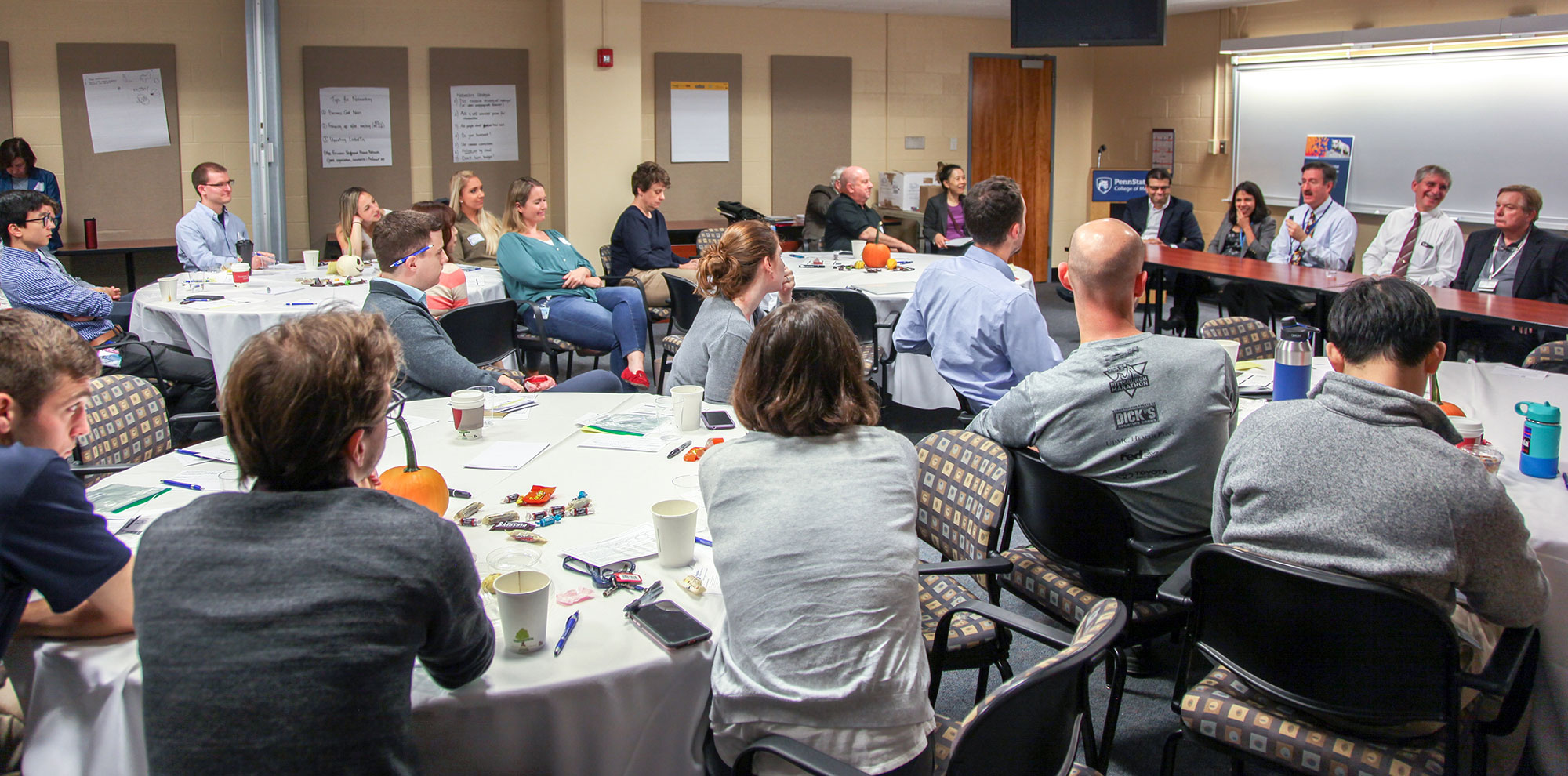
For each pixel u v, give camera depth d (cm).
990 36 905
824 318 146
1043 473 212
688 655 139
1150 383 202
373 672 111
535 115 768
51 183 639
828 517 136
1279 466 161
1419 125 709
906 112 887
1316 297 509
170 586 111
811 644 130
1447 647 148
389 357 124
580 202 731
